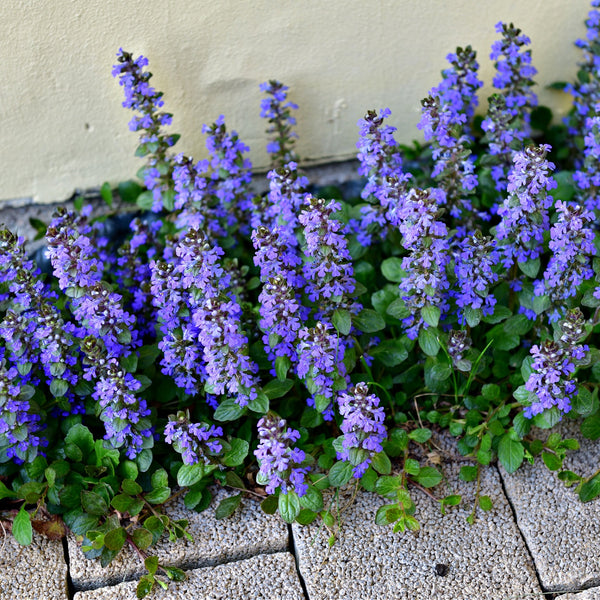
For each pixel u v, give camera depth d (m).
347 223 1.08
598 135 1.07
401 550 0.96
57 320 0.95
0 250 0.98
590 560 0.95
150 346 1.01
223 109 1.16
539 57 1.19
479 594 0.94
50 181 1.18
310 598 0.94
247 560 0.96
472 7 1.14
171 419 0.94
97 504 0.95
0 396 0.93
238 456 0.97
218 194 1.10
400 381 1.04
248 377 0.94
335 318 0.98
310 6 1.11
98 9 1.07
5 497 0.98
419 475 0.98
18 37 1.07
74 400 1.01
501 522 0.98
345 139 1.21
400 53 1.16
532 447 0.99
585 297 0.97
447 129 1.03
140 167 1.19
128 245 1.07
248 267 1.06
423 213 0.95
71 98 1.12
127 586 0.94
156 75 1.12
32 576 0.95
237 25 1.10
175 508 0.98
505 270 1.02
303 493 0.92
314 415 1.00
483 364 1.02
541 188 0.96
